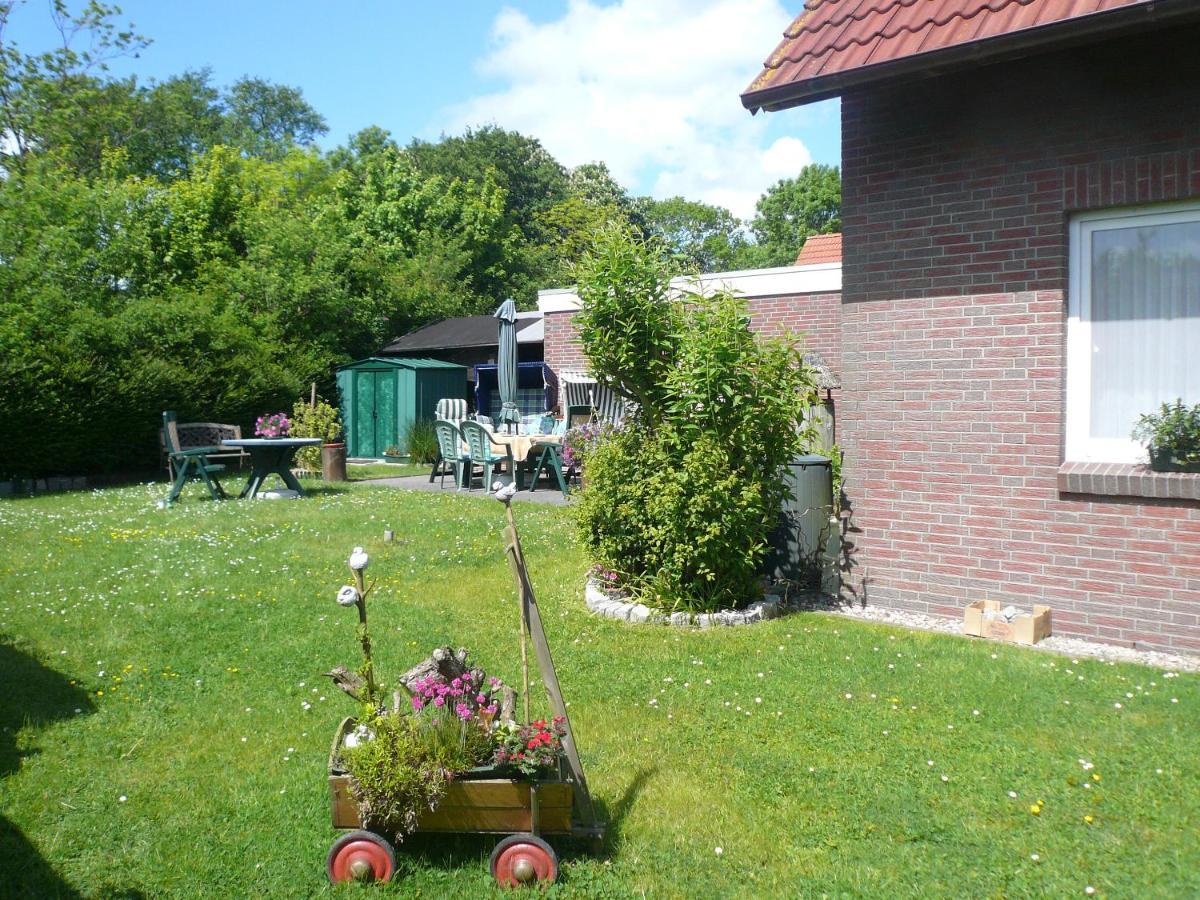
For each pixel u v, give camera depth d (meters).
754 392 6.95
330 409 19.12
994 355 6.46
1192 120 5.67
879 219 6.90
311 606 7.34
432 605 7.48
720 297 7.18
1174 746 4.41
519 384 21.88
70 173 23.25
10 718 4.96
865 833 3.70
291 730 4.85
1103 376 6.28
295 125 52.12
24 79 24.56
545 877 3.38
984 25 5.86
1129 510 6.00
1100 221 6.19
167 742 4.69
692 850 3.61
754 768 4.29
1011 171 6.32
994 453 6.50
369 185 34.44
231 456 16.86
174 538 10.22
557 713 3.64
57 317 17.52
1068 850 3.53
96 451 16.83
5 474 15.71
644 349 7.12
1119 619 6.07
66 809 3.95
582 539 7.50
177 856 3.58
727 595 7.06
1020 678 5.42
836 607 7.28
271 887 3.38
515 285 38.66
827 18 7.03
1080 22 5.37
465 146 46.62
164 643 6.32
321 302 22.62
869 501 7.11
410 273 29.95
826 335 14.63
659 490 6.94
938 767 4.25
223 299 21.58
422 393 20.81
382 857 3.40
